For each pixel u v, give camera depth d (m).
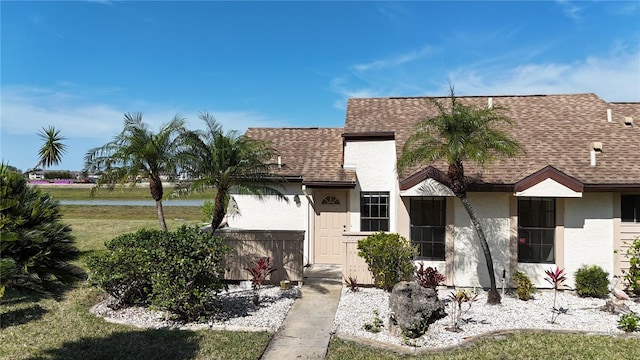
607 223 11.01
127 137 11.30
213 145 10.75
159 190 11.52
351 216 13.84
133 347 7.08
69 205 37.50
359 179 13.80
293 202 14.59
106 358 6.66
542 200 11.32
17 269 3.93
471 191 11.02
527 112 14.41
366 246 10.73
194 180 10.75
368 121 14.40
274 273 11.46
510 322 8.50
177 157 10.79
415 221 11.75
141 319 8.52
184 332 7.82
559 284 11.01
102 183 11.96
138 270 8.64
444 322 8.41
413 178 10.98
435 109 14.84
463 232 11.34
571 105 14.75
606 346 7.24
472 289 10.96
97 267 8.74
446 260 11.39
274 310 9.22
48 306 9.16
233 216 14.75
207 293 8.52
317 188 14.04
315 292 10.73
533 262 11.25
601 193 11.00
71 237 4.59
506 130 13.20
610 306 9.22
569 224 11.09
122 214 32.16
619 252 10.93
